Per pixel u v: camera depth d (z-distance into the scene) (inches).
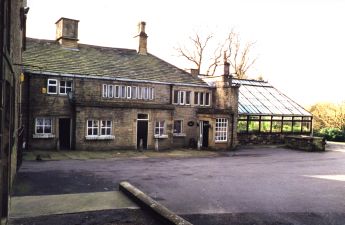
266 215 364.5
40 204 358.6
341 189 510.9
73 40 978.7
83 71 882.1
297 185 534.0
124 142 916.0
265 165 738.2
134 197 381.1
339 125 1528.1
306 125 1254.3
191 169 652.7
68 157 732.0
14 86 372.2
